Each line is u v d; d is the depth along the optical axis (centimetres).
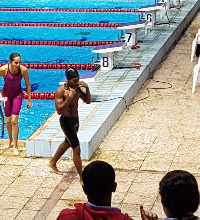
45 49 1288
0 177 641
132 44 1127
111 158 684
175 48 1206
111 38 1357
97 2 1756
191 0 1598
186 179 284
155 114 828
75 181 629
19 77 694
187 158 677
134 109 855
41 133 719
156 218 300
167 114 827
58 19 1552
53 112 867
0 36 1401
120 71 974
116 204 570
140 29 1280
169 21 1330
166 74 1022
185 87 945
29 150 696
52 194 599
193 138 736
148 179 624
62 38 1366
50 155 693
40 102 961
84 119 760
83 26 1470
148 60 1030
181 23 1331
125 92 862
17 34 1419
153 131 764
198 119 802
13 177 641
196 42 1084
